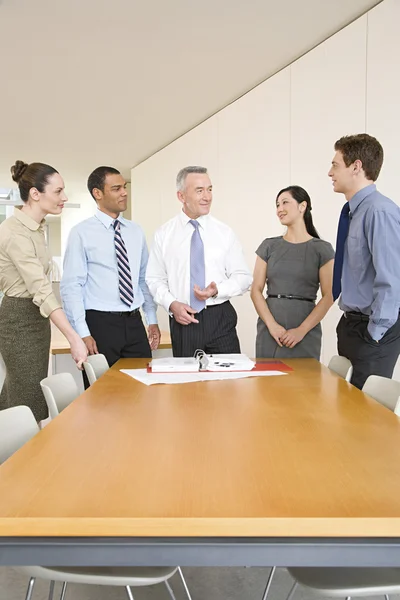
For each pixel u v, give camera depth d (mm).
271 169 6402
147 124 8445
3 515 1093
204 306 3322
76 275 3588
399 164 4375
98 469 1333
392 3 4434
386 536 1087
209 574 2613
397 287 2617
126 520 1080
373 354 2832
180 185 3346
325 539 1097
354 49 4949
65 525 1081
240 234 7168
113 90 7012
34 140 9398
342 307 2971
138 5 4887
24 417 1924
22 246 3020
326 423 1729
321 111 5457
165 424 1727
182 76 6516
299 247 3645
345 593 1508
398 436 1593
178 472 1311
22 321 3139
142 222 11078
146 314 4023
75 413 1868
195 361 2832
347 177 2902
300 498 1163
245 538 1102
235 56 5930
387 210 2693
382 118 4594
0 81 6715
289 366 2844
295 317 3629
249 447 1493
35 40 5598
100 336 3635
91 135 9078
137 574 1502
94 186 3658
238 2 4801
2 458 1797
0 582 2525
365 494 1184
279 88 6227
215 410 1903
